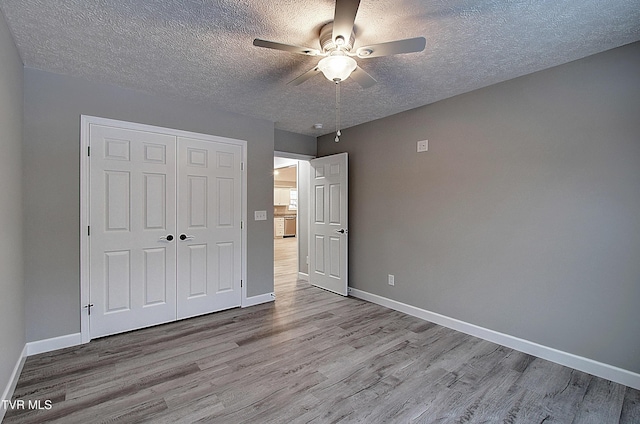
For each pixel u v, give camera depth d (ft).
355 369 7.31
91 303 8.68
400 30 6.14
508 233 8.52
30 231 7.76
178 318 10.27
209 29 6.14
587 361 7.20
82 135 8.47
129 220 9.29
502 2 5.28
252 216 12.00
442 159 10.07
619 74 6.75
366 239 12.78
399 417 5.68
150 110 9.59
